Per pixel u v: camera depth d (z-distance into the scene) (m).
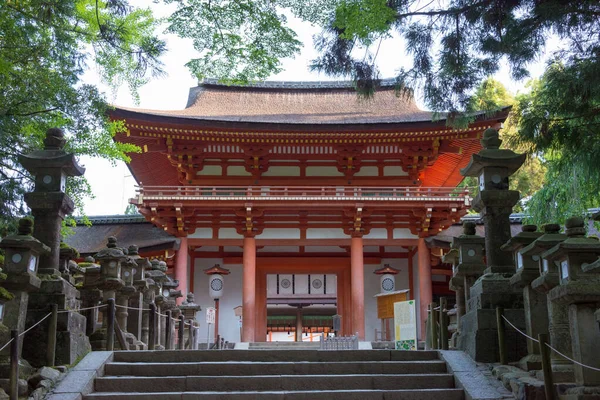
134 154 35.31
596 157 14.92
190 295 25.23
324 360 12.07
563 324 10.23
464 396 10.57
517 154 13.69
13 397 9.26
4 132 16.23
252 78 15.52
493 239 13.33
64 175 12.99
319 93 42.66
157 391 10.75
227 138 32.62
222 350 12.00
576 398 8.84
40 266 12.18
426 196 31.69
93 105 17.97
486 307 12.48
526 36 15.39
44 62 17.27
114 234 35.28
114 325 12.97
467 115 17.78
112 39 15.67
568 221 9.69
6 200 17.41
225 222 33.09
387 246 36.00
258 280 36.03
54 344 11.18
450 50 16.53
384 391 10.52
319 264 36.12
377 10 13.73
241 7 14.08
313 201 31.52
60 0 15.18
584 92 14.57
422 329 32.09
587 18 15.02
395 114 36.59
